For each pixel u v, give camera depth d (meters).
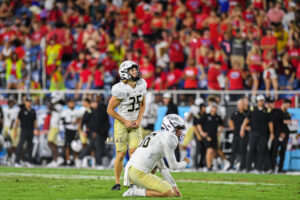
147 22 71.56
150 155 25.80
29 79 65.38
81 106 59.47
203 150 53.38
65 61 71.88
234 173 48.75
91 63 66.00
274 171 51.12
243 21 64.12
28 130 56.34
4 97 64.19
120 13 76.12
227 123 54.97
